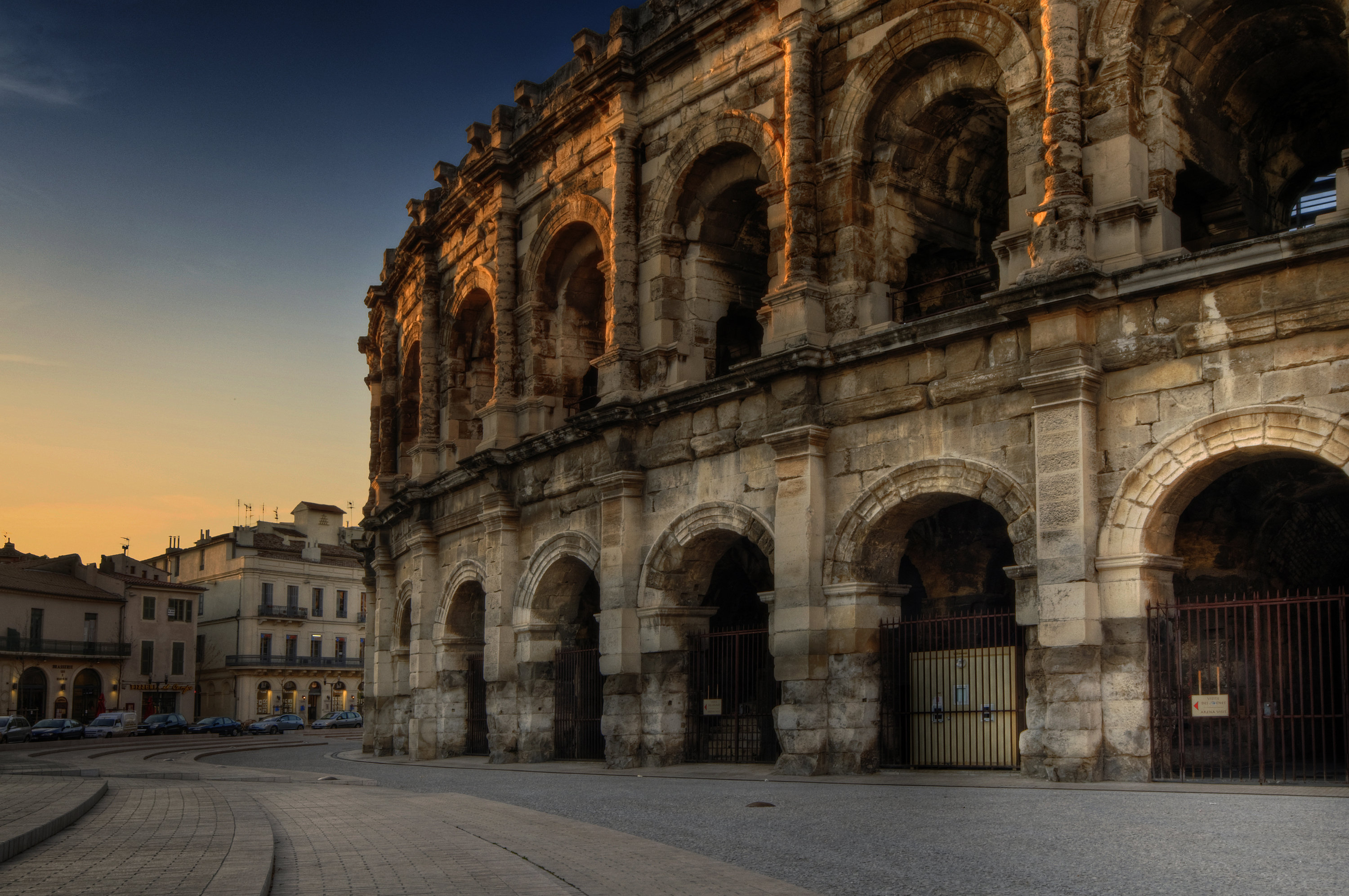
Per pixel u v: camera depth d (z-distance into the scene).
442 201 45.47
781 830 15.67
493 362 43.69
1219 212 24.84
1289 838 13.15
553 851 13.43
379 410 56.03
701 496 29.70
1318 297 19.44
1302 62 23.91
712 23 30.67
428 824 16.58
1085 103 22.78
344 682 116.38
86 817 16.83
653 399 30.73
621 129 33.31
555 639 36.00
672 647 30.44
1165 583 21.41
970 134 27.95
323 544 118.88
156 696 102.06
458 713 41.69
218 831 14.73
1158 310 21.22
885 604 26.02
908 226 27.86
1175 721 20.67
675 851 13.41
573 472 34.28
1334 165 26.70
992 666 24.94
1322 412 19.16
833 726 25.45
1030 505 22.59
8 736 73.00
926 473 24.48
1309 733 25.77
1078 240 22.00
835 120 27.70
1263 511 25.20
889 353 25.22
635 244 33.06
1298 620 19.92
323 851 13.60
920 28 26.06
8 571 94.25
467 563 40.69
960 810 17.12
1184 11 22.64
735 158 31.58
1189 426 20.58
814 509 26.12
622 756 30.44
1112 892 10.61
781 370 26.66
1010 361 23.30
